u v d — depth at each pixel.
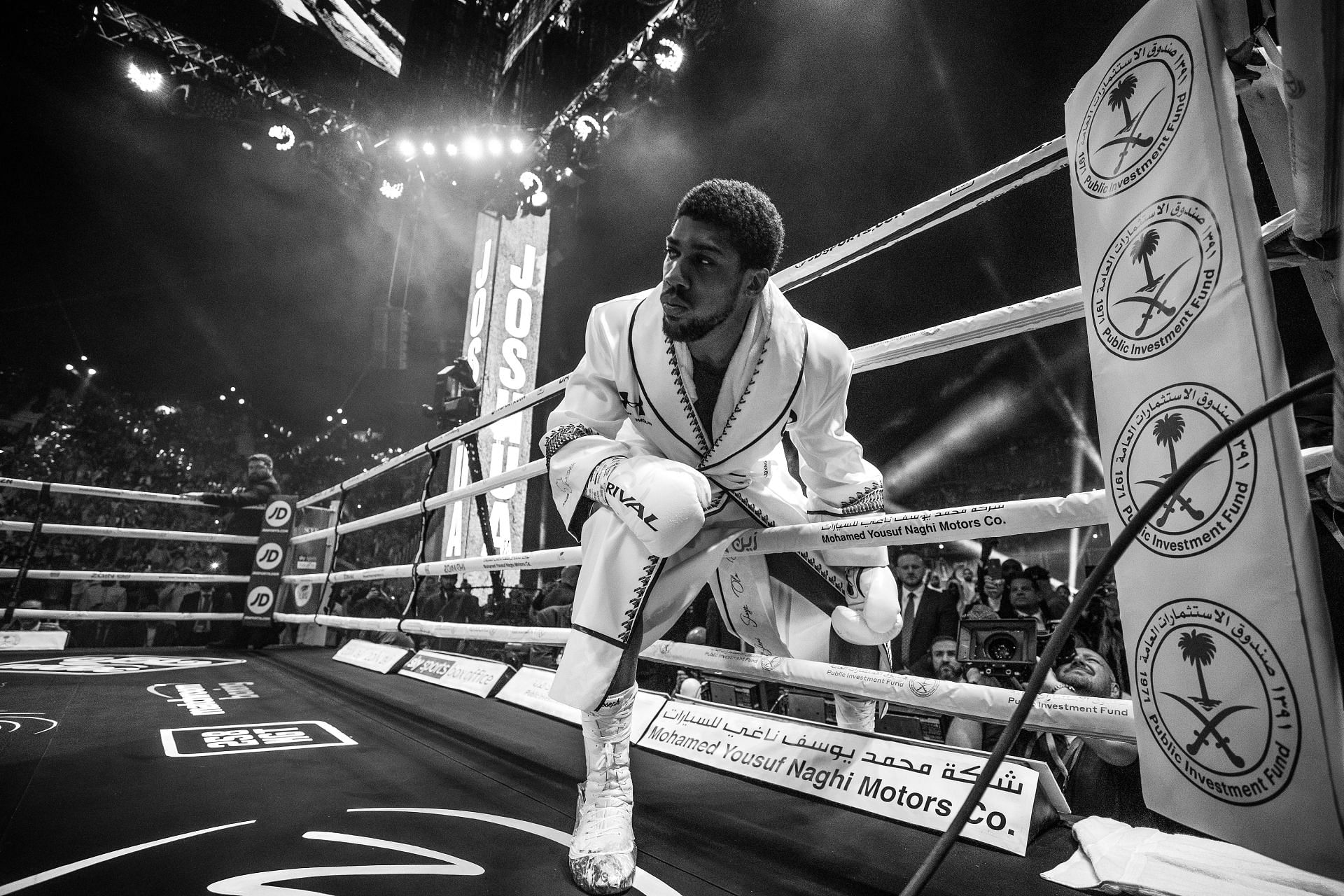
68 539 9.87
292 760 1.77
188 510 12.35
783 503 1.56
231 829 1.24
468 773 1.70
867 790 1.47
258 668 3.87
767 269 1.27
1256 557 0.82
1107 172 1.08
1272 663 0.81
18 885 0.98
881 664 1.64
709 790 1.63
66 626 7.35
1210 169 0.89
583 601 1.23
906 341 1.60
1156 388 0.96
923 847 1.27
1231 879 1.03
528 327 10.01
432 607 6.61
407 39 11.67
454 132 10.16
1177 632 0.92
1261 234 0.85
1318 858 0.76
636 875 1.13
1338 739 0.75
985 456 7.64
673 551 1.17
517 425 9.48
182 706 2.51
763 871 1.16
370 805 1.40
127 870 1.04
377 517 3.90
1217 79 0.90
